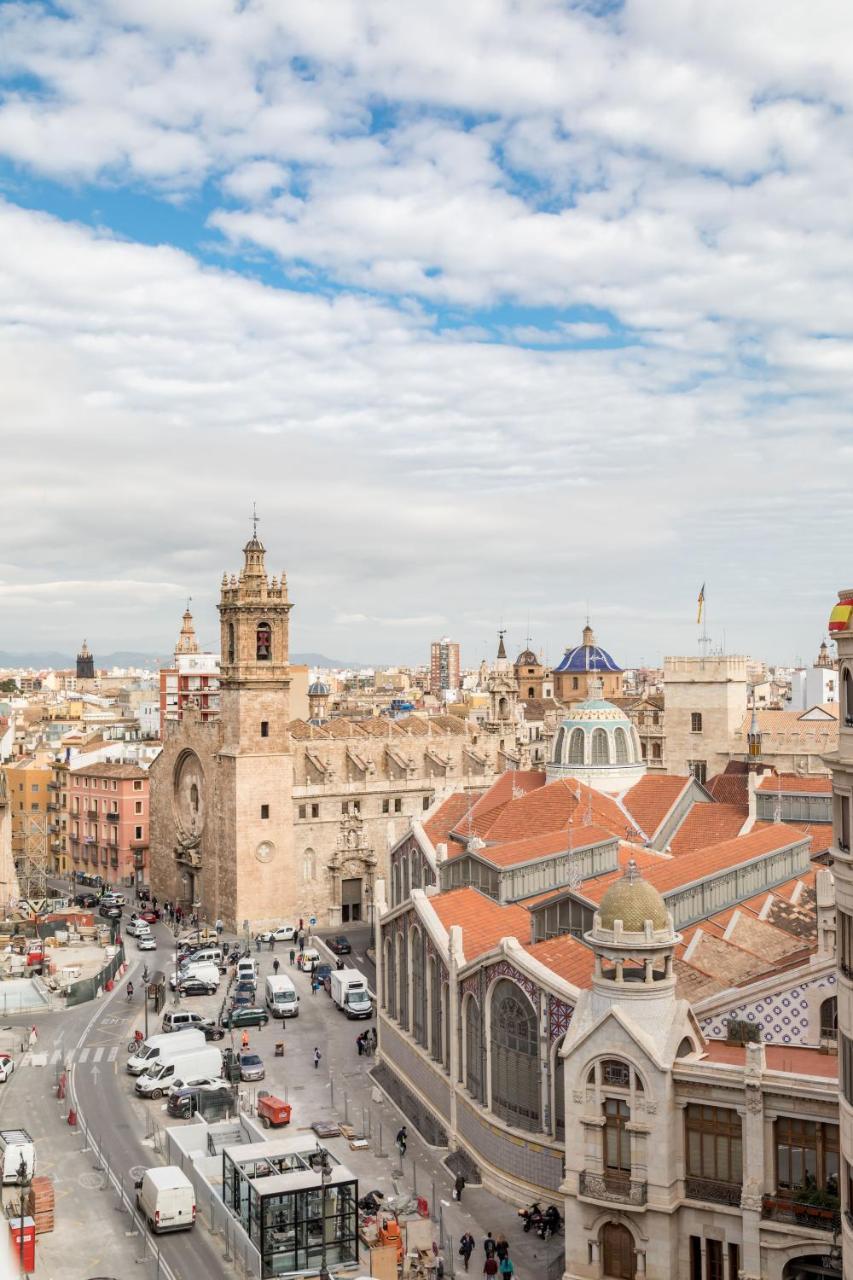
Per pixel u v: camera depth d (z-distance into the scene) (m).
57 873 195.50
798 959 63.81
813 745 137.88
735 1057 55.75
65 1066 93.00
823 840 93.88
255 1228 59.56
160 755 163.12
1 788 153.00
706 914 75.94
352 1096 85.00
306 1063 92.81
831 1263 48.88
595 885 76.31
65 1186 69.88
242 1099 84.12
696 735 145.38
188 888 155.50
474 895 85.31
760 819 97.50
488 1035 68.69
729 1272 52.28
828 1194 49.62
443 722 173.75
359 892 151.12
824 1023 56.50
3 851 152.38
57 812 196.62
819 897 59.53
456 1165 71.06
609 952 56.12
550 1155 63.44
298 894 146.38
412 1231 59.91
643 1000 55.44
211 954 123.88
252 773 142.75
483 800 116.06
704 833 98.69
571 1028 56.97
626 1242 54.81
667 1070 53.38
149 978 122.25
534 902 85.44
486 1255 59.25
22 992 113.06
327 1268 59.34
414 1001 83.88
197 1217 66.38
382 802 152.38
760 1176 51.25
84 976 121.81
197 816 153.25
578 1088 55.81
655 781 105.19
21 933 141.62
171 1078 85.50
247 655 142.62
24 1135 72.25
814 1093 49.97
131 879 180.62
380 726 166.38
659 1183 53.41
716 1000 58.66
